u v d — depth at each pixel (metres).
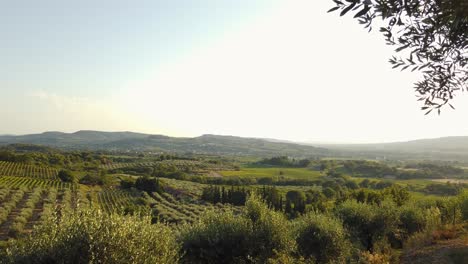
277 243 14.21
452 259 12.09
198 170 143.12
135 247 9.00
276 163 180.50
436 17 3.77
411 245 16.67
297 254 15.69
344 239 18.14
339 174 126.88
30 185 78.62
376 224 22.42
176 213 54.81
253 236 14.22
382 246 19.17
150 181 91.81
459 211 21.50
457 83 5.09
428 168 130.12
